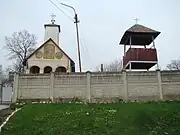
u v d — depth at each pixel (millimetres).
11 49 47031
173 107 18547
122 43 30625
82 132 13656
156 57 27047
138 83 22266
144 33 28281
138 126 14719
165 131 14094
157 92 22031
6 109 19984
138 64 27391
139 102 21078
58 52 34469
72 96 21922
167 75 22484
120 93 22000
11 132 13945
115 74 22438
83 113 17156
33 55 34094
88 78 22281
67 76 22359
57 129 14109
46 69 34594
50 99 21781
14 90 21875
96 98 21812
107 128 14250
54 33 40750
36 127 14547
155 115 16578
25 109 18641
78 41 31891
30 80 22234
